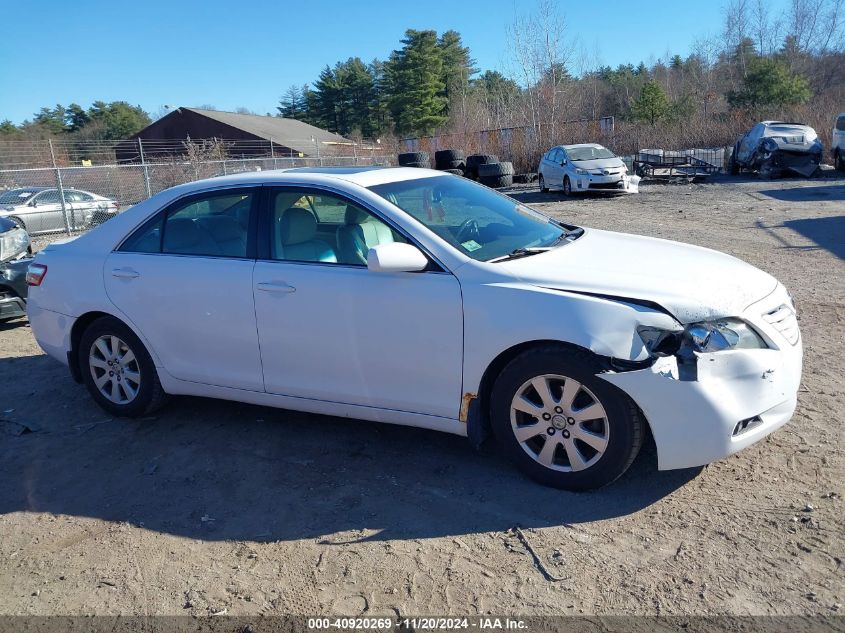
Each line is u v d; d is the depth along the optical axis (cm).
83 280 475
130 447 443
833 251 928
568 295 338
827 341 562
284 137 5428
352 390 397
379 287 376
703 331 324
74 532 350
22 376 589
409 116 7294
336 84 8850
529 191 2244
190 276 433
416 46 7225
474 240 390
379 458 408
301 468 402
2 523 361
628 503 342
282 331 406
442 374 368
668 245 426
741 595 272
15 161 2992
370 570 303
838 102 3117
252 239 421
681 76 6131
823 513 320
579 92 4031
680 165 2228
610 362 327
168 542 335
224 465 411
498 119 3841
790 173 2100
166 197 460
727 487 349
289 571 306
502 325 346
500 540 319
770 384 335
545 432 352
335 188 406
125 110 8056
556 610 272
